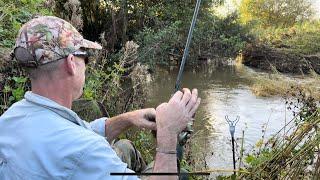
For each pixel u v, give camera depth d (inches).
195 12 91.4
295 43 703.1
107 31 539.8
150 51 508.7
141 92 253.6
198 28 611.5
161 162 65.9
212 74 637.3
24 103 64.2
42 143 59.7
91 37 549.3
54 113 62.3
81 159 58.9
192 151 240.7
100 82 194.1
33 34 62.1
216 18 666.2
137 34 542.6
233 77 623.5
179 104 67.9
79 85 65.7
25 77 141.9
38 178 58.8
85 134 60.6
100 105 132.7
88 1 536.4
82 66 66.2
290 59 670.5
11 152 61.3
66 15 233.6
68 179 58.8
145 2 561.9
